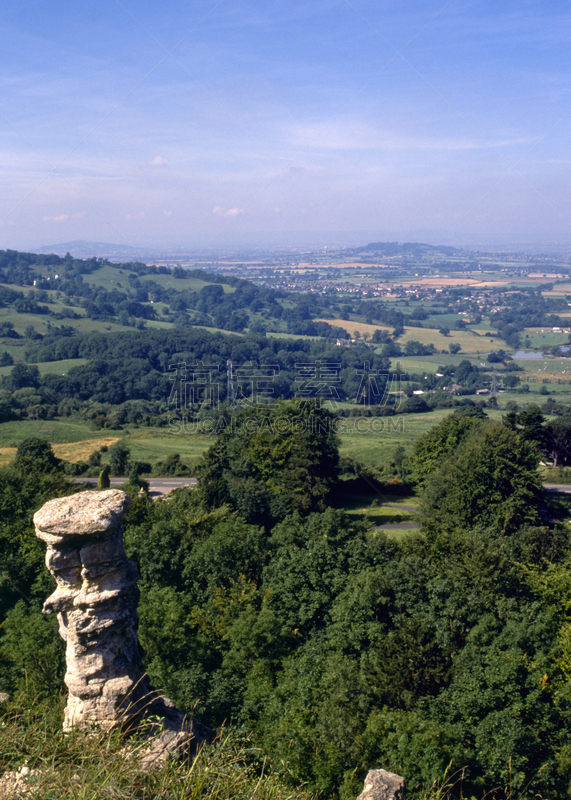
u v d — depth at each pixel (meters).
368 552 26.14
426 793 9.36
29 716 7.24
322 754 12.27
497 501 40.88
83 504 8.84
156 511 34.19
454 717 15.45
